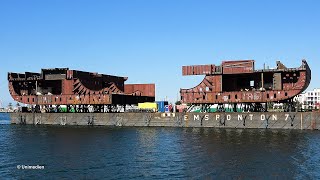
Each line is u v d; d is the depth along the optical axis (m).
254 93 95.81
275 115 92.06
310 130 88.06
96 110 130.00
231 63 98.12
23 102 125.12
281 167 46.06
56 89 127.00
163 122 105.56
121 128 103.69
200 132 88.06
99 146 66.31
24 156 55.53
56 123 120.69
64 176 42.44
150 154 56.84
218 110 107.50
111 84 128.75
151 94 135.38
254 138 74.06
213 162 49.69
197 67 101.38
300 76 91.12
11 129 105.50
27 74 125.94
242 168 45.69
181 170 45.00
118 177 41.88
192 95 102.06
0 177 42.12
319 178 40.50
